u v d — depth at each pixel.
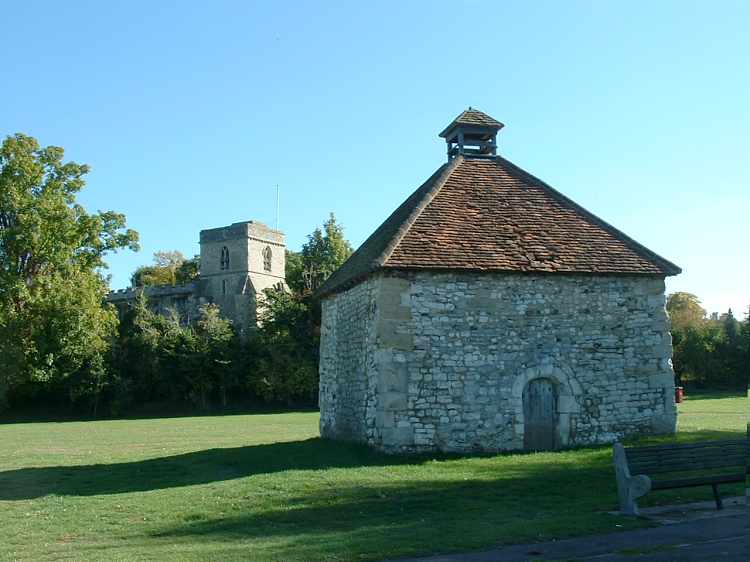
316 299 23.81
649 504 10.90
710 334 60.62
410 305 16.31
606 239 18.48
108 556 8.95
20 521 11.66
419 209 17.95
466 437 16.16
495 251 17.14
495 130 21.11
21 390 55.31
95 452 24.06
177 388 59.78
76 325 44.28
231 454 19.00
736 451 11.05
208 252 83.31
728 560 7.57
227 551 8.89
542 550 8.37
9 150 42.69
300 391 58.47
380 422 15.85
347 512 11.02
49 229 43.31
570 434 16.78
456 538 9.08
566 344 17.03
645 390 17.44
